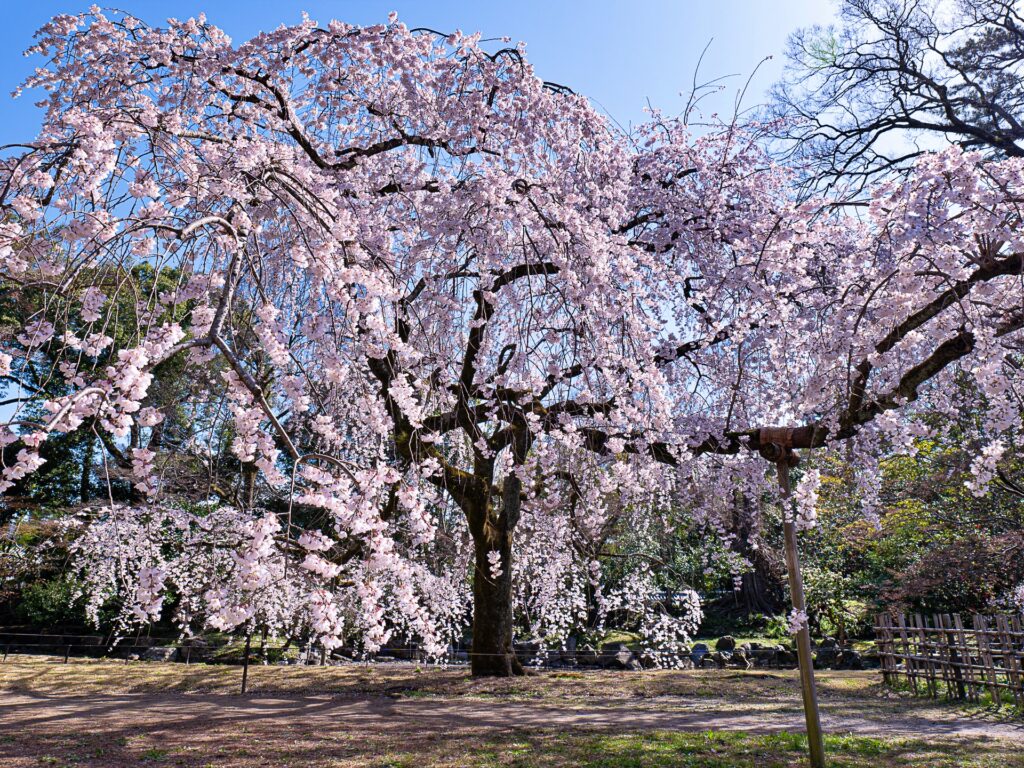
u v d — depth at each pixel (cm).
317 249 383
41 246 335
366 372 557
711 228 798
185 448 780
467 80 648
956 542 1064
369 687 938
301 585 863
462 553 927
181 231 289
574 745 611
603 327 547
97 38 580
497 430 862
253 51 614
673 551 1134
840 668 1217
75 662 1148
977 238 470
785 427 577
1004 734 650
